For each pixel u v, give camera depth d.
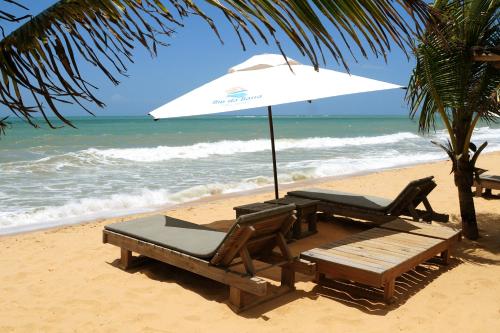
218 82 6.10
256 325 3.76
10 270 5.23
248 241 4.08
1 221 7.62
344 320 3.83
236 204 9.01
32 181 11.45
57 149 21.50
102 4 1.43
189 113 5.29
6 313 4.07
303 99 5.08
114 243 5.24
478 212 7.84
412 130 44.47
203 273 4.25
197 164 15.23
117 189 10.56
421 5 1.28
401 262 4.19
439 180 11.76
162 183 11.49
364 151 20.42
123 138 30.05
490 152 19.94
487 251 5.64
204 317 3.92
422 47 4.96
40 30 1.47
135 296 4.41
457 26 4.94
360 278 4.02
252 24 1.18
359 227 7.02
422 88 5.61
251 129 45.72
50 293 4.52
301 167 14.42
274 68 6.07
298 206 6.27
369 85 5.46
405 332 3.62
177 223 5.44
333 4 1.21
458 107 5.37
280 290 4.42
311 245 6.10
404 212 6.33
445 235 5.11
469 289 4.49
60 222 7.74
